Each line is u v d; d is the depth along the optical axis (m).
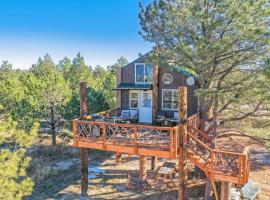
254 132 15.45
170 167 18.22
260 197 15.27
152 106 20.34
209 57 13.45
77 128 15.85
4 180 8.02
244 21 12.38
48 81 28.31
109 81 36.09
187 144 13.54
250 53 13.32
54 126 28.70
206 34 13.42
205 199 14.72
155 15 14.45
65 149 27.61
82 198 16.22
